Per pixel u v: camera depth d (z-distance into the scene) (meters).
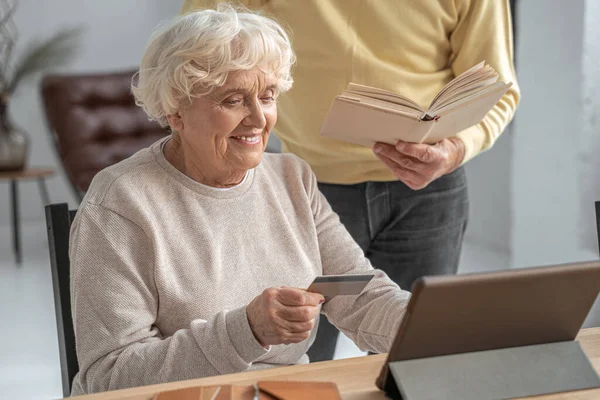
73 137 4.57
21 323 3.69
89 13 5.68
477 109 1.62
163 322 1.40
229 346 1.23
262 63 1.38
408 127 1.57
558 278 1.00
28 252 5.01
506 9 1.94
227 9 1.44
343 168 1.94
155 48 1.41
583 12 3.24
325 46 1.83
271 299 1.21
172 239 1.41
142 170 1.44
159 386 1.08
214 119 1.39
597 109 3.33
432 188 1.96
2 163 4.87
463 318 0.99
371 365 1.14
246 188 1.50
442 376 1.01
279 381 1.03
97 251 1.36
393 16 1.83
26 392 2.91
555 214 3.54
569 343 1.08
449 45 1.95
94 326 1.33
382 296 1.50
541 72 3.49
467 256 4.20
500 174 4.12
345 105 1.55
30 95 5.61
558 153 3.47
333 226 1.62
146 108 1.46
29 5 5.57
